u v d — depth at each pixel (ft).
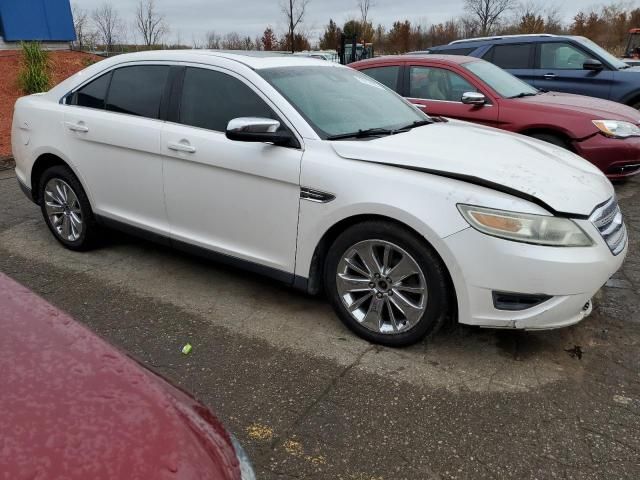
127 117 13.75
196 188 12.53
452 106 22.48
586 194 10.05
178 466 4.10
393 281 10.43
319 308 12.52
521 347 10.84
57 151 15.07
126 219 14.24
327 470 7.77
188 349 10.81
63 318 5.63
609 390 9.53
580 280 9.46
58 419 4.22
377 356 10.55
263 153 11.35
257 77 12.02
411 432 8.52
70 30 51.75
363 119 12.43
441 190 9.70
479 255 9.42
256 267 12.06
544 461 7.93
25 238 17.11
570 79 28.55
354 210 10.32
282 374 10.02
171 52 13.61
